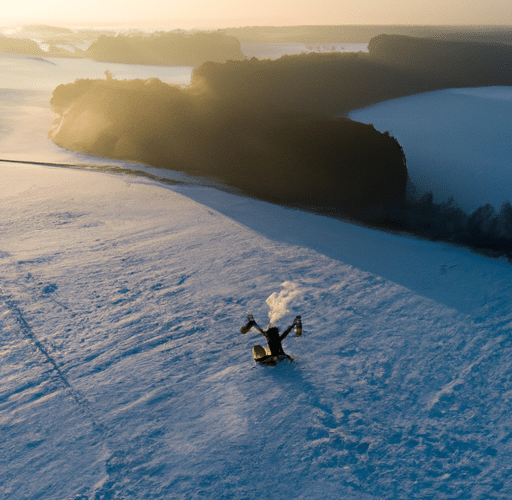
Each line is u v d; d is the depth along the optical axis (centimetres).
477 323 966
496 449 553
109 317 915
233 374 710
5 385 668
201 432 571
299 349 805
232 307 989
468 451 548
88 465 510
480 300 1112
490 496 473
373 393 675
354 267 1364
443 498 472
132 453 530
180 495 469
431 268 1411
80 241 1416
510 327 938
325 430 577
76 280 1098
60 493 469
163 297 1029
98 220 1673
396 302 1083
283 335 704
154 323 893
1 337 809
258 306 1001
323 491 479
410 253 1617
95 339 821
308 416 607
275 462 522
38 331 838
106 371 713
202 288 1098
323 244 1641
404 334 902
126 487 479
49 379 686
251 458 527
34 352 765
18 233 1456
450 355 816
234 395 652
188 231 1620
